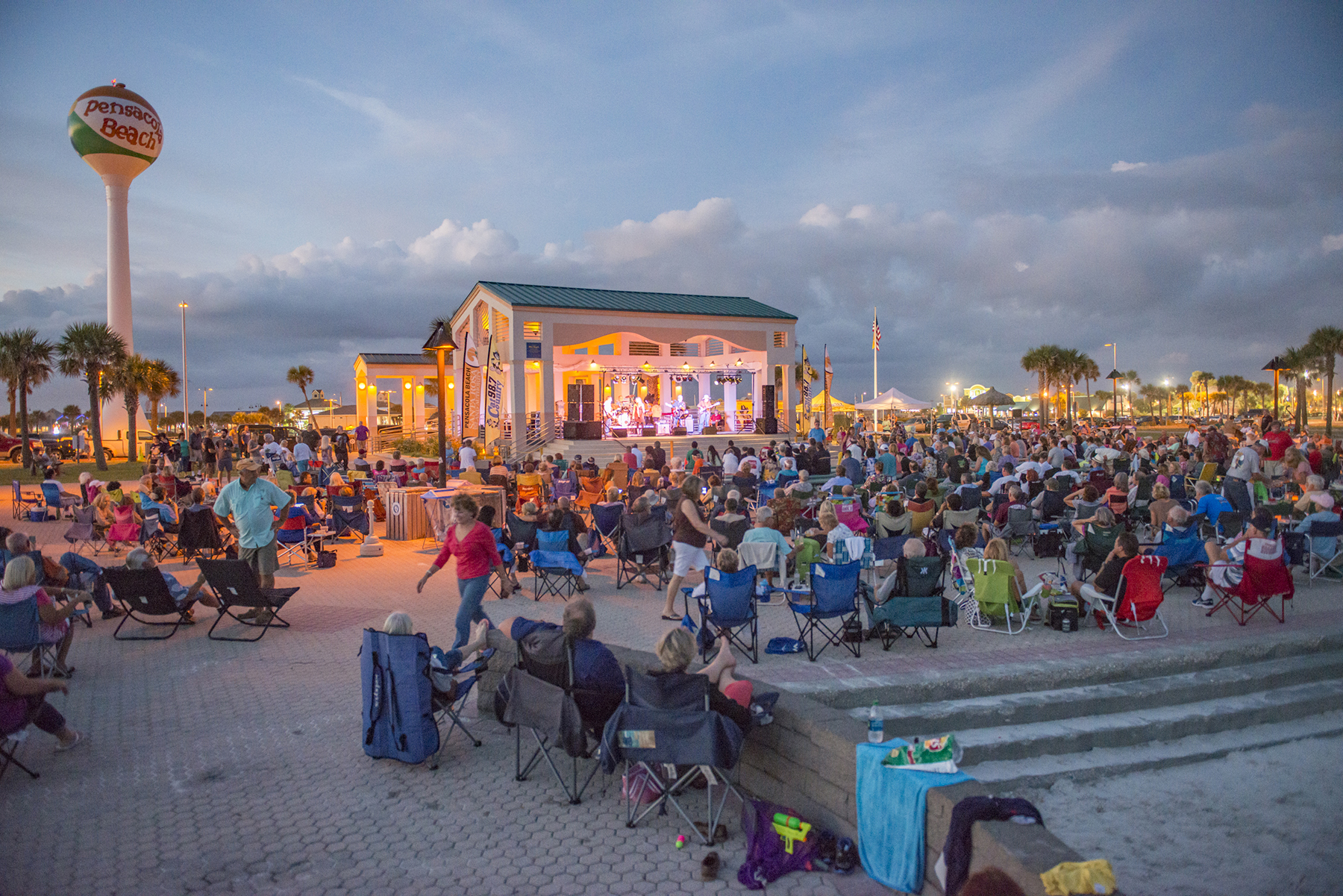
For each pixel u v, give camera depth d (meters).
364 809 4.74
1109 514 8.84
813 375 76.88
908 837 3.76
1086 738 5.80
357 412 49.88
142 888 3.90
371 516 15.04
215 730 5.94
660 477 16.30
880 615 7.11
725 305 34.44
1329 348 34.12
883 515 9.98
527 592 10.17
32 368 35.72
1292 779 5.46
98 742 5.71
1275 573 7.64
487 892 3.89
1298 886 4.18
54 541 15.52
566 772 5.27
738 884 3.97
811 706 4.72
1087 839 4.72
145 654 7.86
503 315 31.22
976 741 5.65
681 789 4.85
